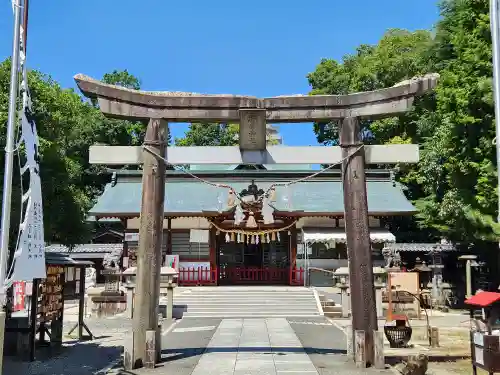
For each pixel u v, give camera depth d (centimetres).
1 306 820
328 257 3058
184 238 3084
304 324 1923
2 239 843
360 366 1088
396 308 2305
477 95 1698
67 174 1334
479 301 967
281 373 1038
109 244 3450
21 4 946
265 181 3378
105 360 1238
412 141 3575
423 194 3694
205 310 2302
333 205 3117
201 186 3362
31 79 1320
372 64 3716
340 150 1221
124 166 4431
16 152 1065
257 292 2577
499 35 935
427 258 3225
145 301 1123
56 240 1423
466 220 2014
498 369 866
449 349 1439
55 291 1448
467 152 1833
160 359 1166
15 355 1299
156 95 1202
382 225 3153
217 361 1166
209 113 1202
